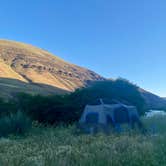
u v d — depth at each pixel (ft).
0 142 38.50
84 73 501.15
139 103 98.27
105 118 51.72
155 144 27.89
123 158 22.63
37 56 502.79
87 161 21.61
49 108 72.59
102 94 86.12
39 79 382.63
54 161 21.85
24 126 51.88
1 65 378.32
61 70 463.83
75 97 80.33
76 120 71.77
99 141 33.24
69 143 36.19
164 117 66.03
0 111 68.85
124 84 98.48
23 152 28.50
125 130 42.80
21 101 75.56
